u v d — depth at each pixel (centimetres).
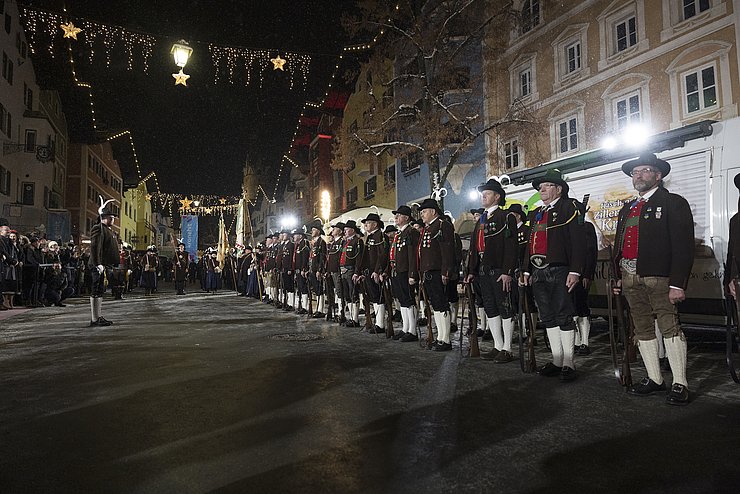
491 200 627
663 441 324
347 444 321
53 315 1192
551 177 541
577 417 377
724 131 667
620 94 1616
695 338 817
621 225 474
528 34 1948
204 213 5153
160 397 436
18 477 273
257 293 2020
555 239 517
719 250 657
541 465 287
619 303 477
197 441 327
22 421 372
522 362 545
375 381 496
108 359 614
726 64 1336
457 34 1925
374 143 1777
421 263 715
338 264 1011
